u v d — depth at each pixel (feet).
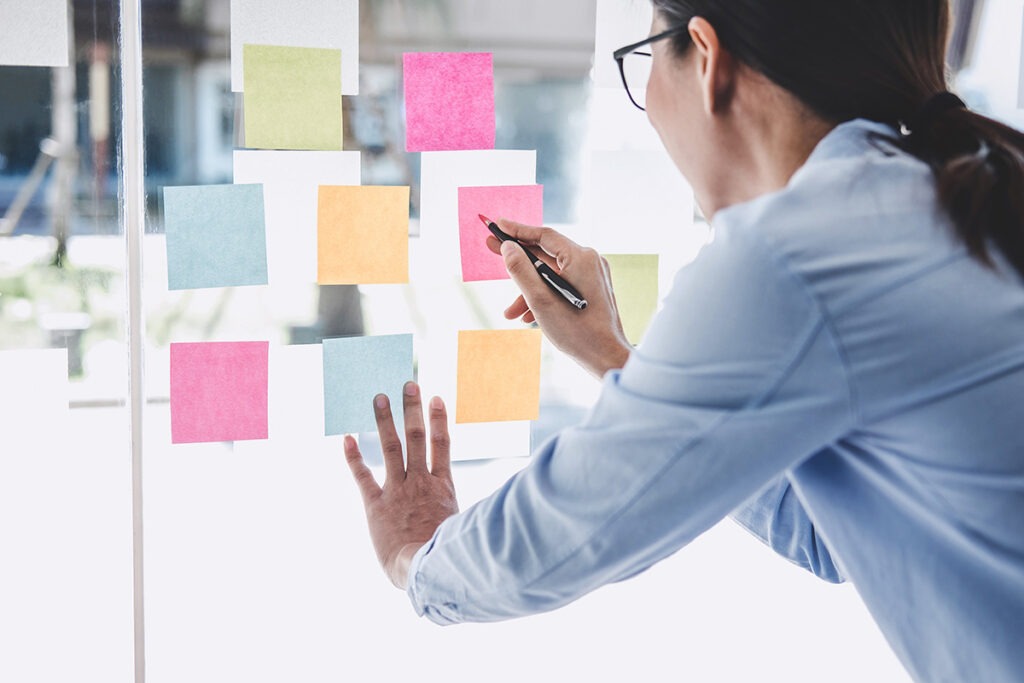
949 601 1.57
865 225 1.45
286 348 2.93
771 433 1.42
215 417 2.88
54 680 2.83
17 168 2.68
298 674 3.01
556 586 1.60
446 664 3.14
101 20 2.70
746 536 3.34
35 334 2.74
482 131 3.00
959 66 3.28
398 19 2.91
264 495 2.96
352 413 2.97
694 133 1.79
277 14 2.81
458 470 3.12
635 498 1.48
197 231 2.80
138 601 2.86
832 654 3.40
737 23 1.61
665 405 1.45
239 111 2.82
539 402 3.17
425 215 2.99
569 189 3.11
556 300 2.58
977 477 1.47
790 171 1.72
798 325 1.40
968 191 1.46
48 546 2.80
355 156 2.92
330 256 2.91
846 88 1.62
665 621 3.30
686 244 3.23
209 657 2.94
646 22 3.11
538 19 3.03
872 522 1.65
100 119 2.73
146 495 2.87
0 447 2.75
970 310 1.43
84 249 2.75
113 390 2.82
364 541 3.04
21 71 2.66
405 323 3.03
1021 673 1.52
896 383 1.42
